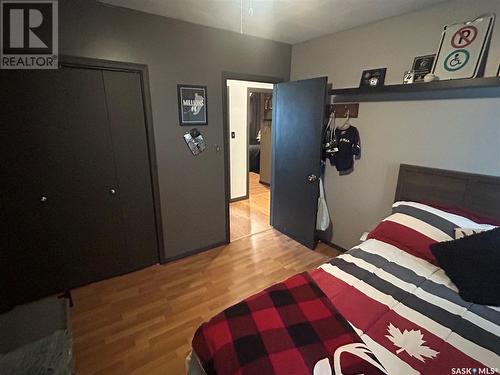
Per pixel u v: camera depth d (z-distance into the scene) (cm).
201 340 123
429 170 213
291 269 269
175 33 237
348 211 289
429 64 205
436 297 140
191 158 272
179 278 254
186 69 249
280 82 320
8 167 192
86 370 160
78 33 197
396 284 150
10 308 212
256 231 359
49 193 210
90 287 240
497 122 178
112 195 238
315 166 285
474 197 192
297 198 316
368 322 124
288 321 123
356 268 165
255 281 249
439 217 187
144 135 243
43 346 133
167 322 199
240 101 447
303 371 99
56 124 203
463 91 190
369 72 247
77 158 216
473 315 128
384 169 250
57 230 219
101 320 200
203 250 304
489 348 110
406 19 217
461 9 187
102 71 213
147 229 264
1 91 182
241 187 482
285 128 317
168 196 267
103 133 223
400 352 108
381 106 242
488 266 141
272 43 302
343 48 267
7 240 202
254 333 116
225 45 267
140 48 223
